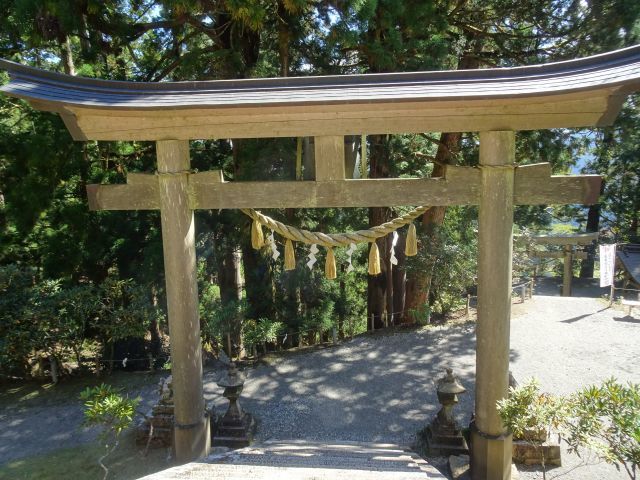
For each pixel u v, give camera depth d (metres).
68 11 6.07
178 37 8.68
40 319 6.91
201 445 4.50
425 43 7.04
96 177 8.68
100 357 8.21
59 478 4.71
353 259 11.37
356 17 6.34
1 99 8.96
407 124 3.99
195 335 4.45
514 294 12.16
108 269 9.78
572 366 7.26
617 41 6.79
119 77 9.04
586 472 4.49
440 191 4.12
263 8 6.22
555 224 25.38
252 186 4.27
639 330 8.91
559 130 8.42
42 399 6.71
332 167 4.18
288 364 7.91
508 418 3.57
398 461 3.80
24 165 7.84
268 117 4.07
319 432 5.59
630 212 16.56
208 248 9.52
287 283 9.34
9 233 8.57
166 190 4.25
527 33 8.52
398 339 8.95
